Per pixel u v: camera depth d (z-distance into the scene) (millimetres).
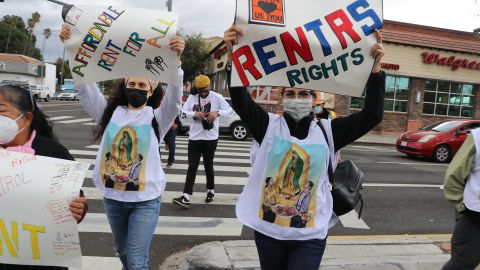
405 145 13328
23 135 2191
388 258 4109
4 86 2109
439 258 4148
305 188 2410
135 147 3014
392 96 23312
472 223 2838
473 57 23906
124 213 3041
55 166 2148
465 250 2857
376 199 7383
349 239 4773
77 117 21500
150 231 3000
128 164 3000
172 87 2961
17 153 2127
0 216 2076
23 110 2115
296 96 2506
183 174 8508
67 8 2859
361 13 2479
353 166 2844
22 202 2082
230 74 2434
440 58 23375
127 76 2883
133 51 2854
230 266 3844
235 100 2482
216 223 5547
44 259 2111
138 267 2912
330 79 2484
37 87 45250
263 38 2436
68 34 2857
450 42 23500
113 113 3121
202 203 6438
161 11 2889
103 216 5531
